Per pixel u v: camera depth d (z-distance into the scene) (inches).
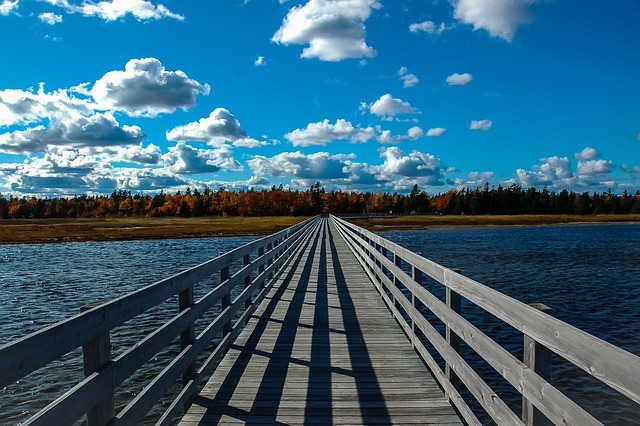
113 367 88.9
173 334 124.7
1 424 247.4
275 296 328.8
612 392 281.0
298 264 515.8
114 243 1526.8
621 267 849.5
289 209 4963.1
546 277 730.8
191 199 5073.8
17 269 855.1
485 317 442.0
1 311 506.9
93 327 82.0
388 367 181.5
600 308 508.1
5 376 58.1
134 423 97.3
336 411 141.3
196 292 565.9
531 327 81.0
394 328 241.9
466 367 120.3
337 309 287.0
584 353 63.3
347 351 202.1
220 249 1258.6
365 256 428.8
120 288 646.5
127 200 5398.6
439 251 1194.0
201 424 133.0
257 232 1990.7
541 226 2950.3
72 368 318.7
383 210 5511.8
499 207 4845.0
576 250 1205.1
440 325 402.0
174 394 268.4
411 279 192.9
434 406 144.5
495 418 98.1
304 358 192.5
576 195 4953.3
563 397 68.2
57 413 68.4
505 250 1216.8
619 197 4958.2
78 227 2386.8
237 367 181.5
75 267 878.4
